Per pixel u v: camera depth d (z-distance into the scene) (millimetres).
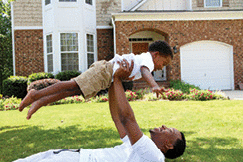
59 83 1881
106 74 1929
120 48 12227
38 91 1809
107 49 13930
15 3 13328
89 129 4777
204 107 6844
